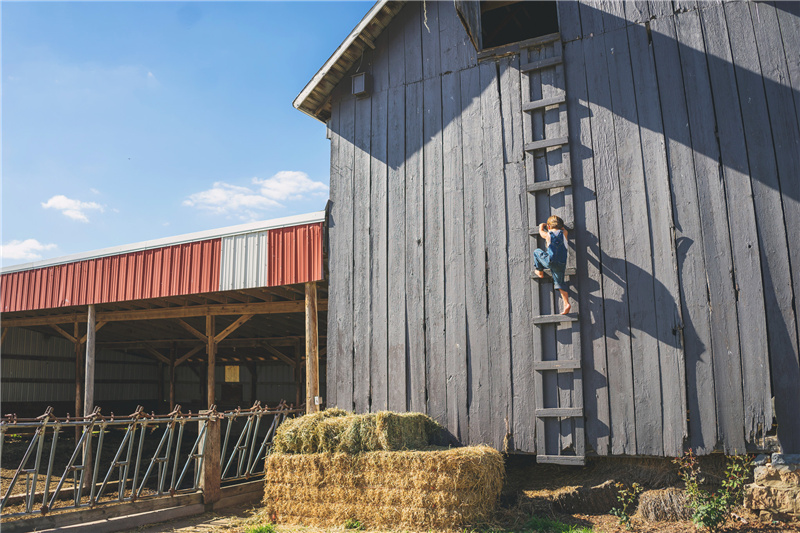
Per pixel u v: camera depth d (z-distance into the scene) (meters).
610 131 7.17
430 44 8.77
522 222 7.53
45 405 18.30
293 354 19.38
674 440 6.27
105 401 20.12
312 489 6.68
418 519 6.06
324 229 9.35
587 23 7.54
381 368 8.27
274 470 6.96
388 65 9.10
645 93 7.04
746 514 5.91
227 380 20.81
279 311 11.95
